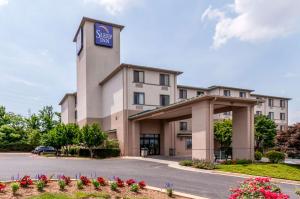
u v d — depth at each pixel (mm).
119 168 20078
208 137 22109
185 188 12461
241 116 24547
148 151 35719
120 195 9398
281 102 56312
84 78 42438
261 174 17375
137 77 35500
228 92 48469
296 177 16984
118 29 44812
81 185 10109
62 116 63844
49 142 37375
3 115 57250
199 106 23109
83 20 42344
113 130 36938
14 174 15375
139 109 35031
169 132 37250
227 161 21719
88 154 33844
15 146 51344
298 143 22828
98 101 42250
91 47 42250
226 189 12375
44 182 10219
